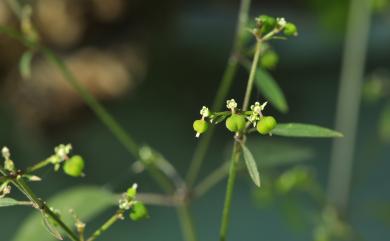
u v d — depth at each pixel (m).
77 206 0.23
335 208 0.26
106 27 0.66
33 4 0.61
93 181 0.59
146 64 0.71
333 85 0.77
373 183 0.51
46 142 0.65
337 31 0.56
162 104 0.73
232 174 0.19
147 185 0.58
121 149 0.65
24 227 0.23
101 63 0.66
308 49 0.87
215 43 0.87
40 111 0.64
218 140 0.65
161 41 0.75
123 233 0.50
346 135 0.35
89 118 0.66
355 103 0.34
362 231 0.46
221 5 0.96
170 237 0.50
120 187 0.59
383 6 0.34
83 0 0.63
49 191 0.56
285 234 0.49
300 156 0.25
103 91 0.66
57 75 0.63
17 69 0.63
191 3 0.95
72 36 0.64
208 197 0.54
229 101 0.18
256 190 0.26
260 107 0.18
